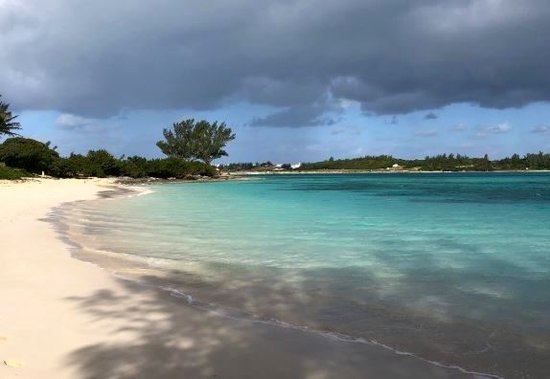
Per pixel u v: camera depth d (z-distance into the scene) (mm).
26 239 12734
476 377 4688
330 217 20469
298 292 7895
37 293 7348
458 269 9633
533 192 43219
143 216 20703
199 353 5137
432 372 4785
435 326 6199
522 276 8984
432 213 22375
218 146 125750
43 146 69438
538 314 6672
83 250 11625
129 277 8812
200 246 12508
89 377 4445
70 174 70562
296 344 5480
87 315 6332
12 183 45344
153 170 89500
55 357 4879
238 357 5059
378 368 4867
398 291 7930
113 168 81750
